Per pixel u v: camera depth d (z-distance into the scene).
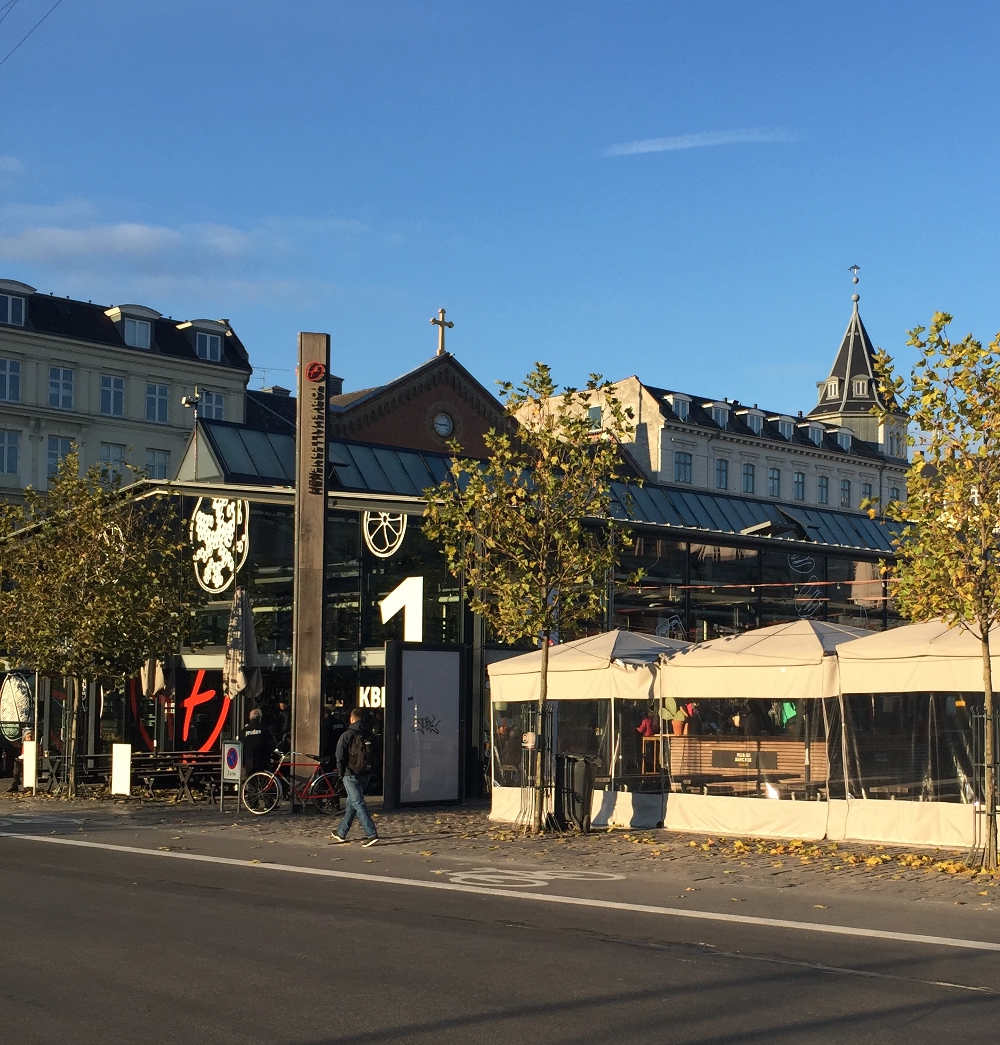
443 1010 8.23
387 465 34.44
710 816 20.36
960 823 17.95
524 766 21.88
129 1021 7.85
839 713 19.95
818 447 102.19
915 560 15.95
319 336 23.89
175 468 75.88
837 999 8.73
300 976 9.24
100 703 32.50
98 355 73.31
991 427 15.52
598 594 20.81
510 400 20.50
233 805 25.14
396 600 27.73
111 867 15.89
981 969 9.89
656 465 91.81
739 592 34.00
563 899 13.57
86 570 27.06
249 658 25.75
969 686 17.64
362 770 19.02
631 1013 8.23
